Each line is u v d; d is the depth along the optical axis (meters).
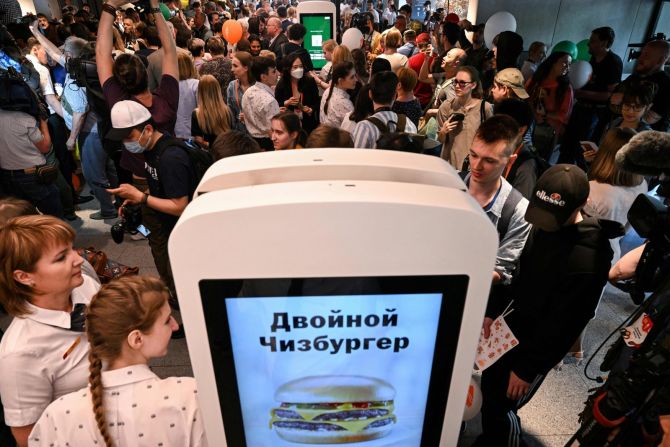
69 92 4.18
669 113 4.04
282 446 1.05
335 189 0.81
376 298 0.86
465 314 0.88
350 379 0.96
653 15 8.57
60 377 1.45
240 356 0.92
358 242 0.80
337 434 1.03
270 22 8.25
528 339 1.76
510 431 1.97
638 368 1.30
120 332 1.14
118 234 2.82
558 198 1.51
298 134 3.11
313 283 0.84
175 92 3.21
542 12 8.48
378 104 3.36
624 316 3.21
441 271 0.84
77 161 5.28
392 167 0.92
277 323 0.88
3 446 1.81
